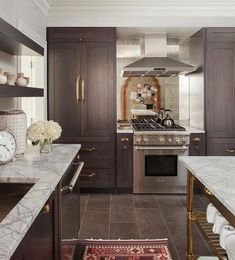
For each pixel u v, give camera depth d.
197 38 4.79
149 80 5.31
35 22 3.91
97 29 4.52
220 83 4.55
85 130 4.61
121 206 4.11
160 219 3.66
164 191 4.61
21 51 2.76
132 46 5.23
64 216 2.14
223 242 1.68
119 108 5.36
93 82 4.57
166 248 2.96
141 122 5.24
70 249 2.44
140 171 4.59
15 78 2.58
